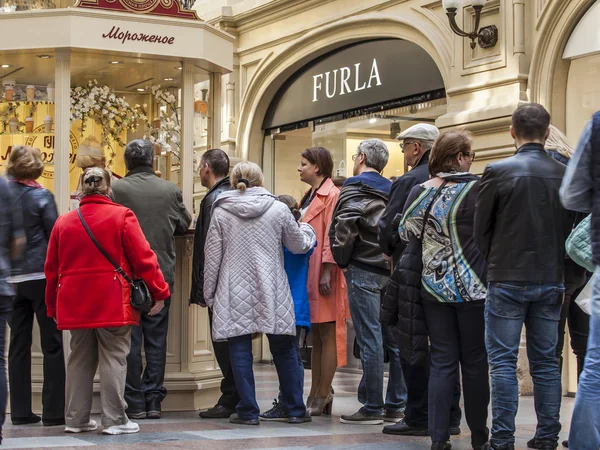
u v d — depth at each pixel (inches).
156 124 323.0
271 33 507.8
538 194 192.1
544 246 192.1
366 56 450.3
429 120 410.6
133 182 272.4
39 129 324.5
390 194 234.2
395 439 226.5
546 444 203.2
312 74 492.4
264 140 534.6
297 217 283.6
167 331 289.0
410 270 205.5
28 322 257.0
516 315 193.2
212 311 259.1
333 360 277.7
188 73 305.6
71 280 231.1
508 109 347.9
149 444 213.8
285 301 253.1
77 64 306.3
